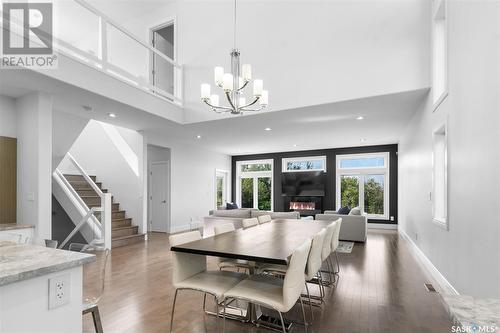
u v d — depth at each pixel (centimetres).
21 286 101
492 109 207
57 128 507
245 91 506
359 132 677
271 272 282
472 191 244
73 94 395
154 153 812
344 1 432
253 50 502
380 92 403
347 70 426
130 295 312
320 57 446
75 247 201
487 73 215
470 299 160
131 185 677
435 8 353
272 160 1041
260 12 500
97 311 171
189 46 577
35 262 112
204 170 943
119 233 607
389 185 848
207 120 551
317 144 858
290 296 182
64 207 588
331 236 319
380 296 310
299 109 471
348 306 285
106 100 423
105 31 409
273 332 234
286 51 473
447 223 310
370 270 409
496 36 201
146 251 536
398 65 394
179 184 817
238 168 1110
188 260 238
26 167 393
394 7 401
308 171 945
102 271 189
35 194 381
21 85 359
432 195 379
